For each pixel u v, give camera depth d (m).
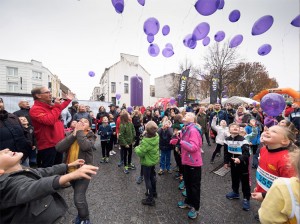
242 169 3.14
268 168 2.05
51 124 3.04
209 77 23.95
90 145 2.54
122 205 3.26
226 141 3.51
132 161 5.88
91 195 3.62
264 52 5.06
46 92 3.08
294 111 6.18
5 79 30.16
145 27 4.31
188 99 31.47
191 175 2.90
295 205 1.09
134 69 34.41
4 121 2.96
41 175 1.50
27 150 3.26
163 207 3.20
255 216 2.92
